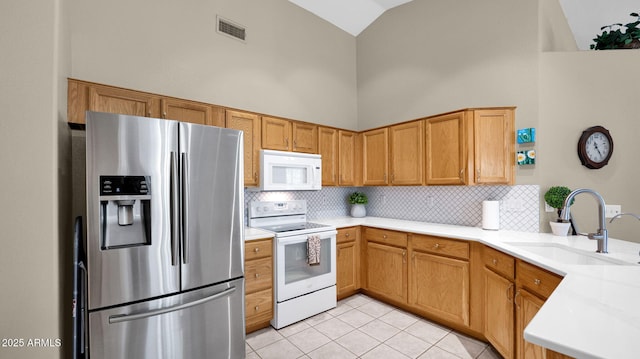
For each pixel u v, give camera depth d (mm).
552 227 2373
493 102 2832
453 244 2494
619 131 2443
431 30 3346
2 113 1181
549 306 942
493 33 2842
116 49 2256
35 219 1210
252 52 3117
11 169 1186
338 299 3184
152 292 1628
